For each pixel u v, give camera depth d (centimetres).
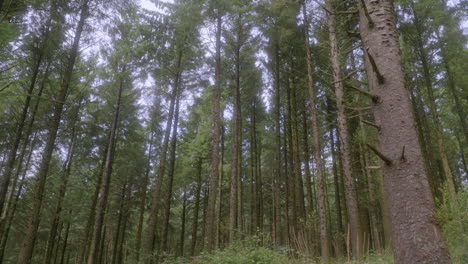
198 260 861
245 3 1420
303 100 1752
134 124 2008
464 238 589
